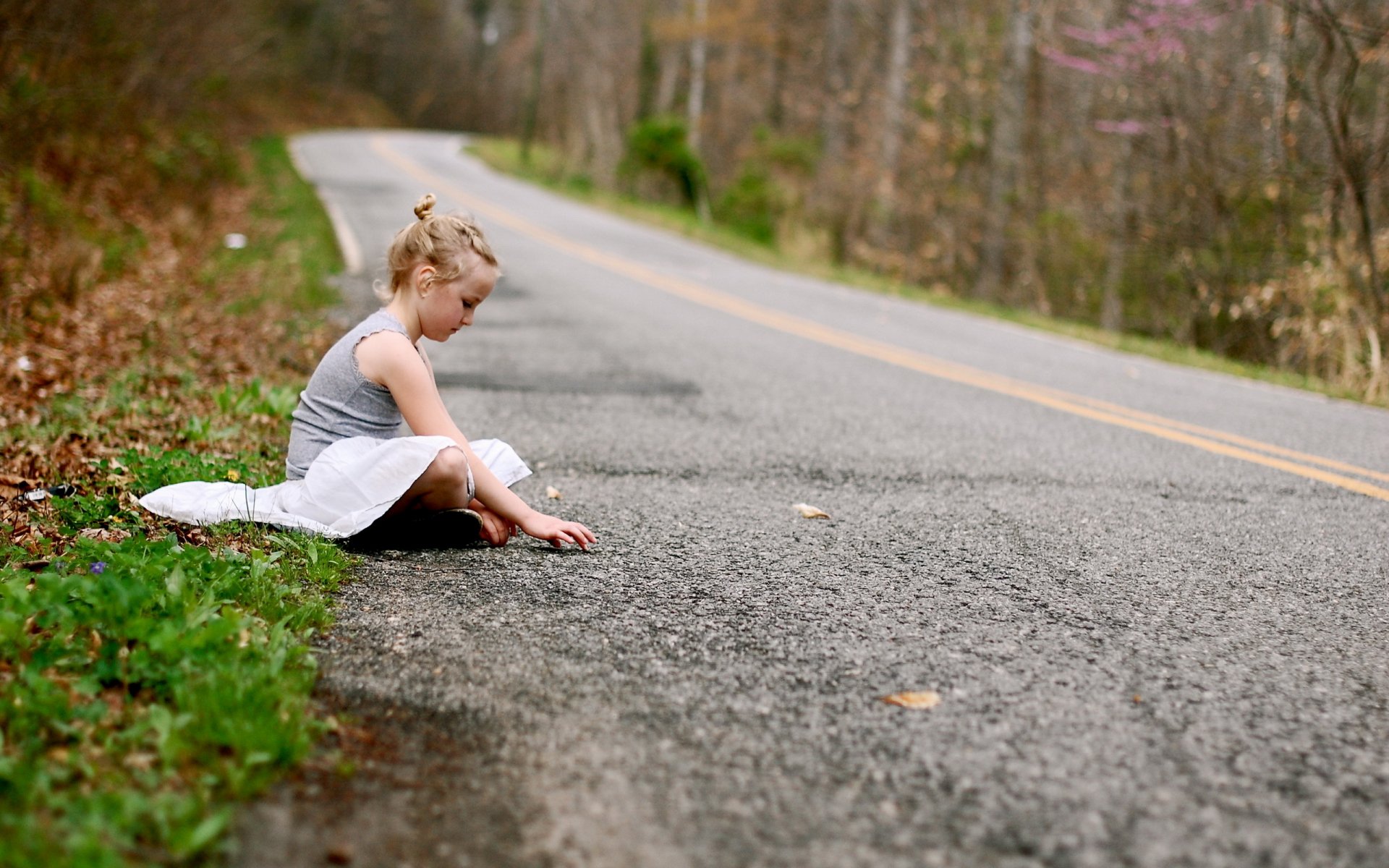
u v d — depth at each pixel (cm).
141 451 404
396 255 319
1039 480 454
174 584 243
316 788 186
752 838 177
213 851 165
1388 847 180
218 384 573
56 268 811
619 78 3941
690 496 406
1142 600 306
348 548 321
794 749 208
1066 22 1734
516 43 6675
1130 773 202
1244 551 359
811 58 3197
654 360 745
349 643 250
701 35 3269
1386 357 895
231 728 192
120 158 1370
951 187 2214
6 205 930
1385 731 225
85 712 197
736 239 2127
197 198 1473
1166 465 491
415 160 3123
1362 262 949
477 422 525
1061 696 237
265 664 220
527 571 310
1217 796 195
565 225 1948
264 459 412
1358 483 470
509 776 194
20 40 1067
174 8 1509
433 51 6519
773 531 363
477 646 252
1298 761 210
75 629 230
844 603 293
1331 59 967
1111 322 1780
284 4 4241
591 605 283
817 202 2572
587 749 205
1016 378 755
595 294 1118
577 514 375
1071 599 304
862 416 584
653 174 2928
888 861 172
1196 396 725
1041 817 186
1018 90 1953
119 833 163
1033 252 1995
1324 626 290
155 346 673
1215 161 1365
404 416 323
